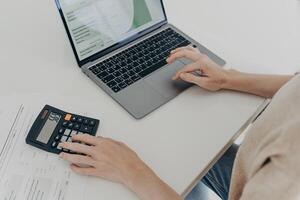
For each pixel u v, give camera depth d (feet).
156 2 3.03
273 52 3.34
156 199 1.94
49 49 2.81
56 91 2.50
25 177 1.97
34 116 2.29
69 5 2.48
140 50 2.86
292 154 1.26
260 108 2.62
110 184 2.00
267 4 4.03
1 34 2.87
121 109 2.44
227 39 3.33
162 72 2.75
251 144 1.64
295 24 3.83
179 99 2.57
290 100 1.45
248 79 2.67
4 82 2.49
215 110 2.53
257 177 1.42
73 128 2.23
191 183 2.10
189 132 2.36
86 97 2.49
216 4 3.78
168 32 3.10
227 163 3.06
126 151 2.10
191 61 2.87
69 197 1.91
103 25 2.70
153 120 2.40
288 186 1.30
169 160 2.18
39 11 3.16
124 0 2.80
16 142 2.13
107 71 2.65
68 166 2.05
